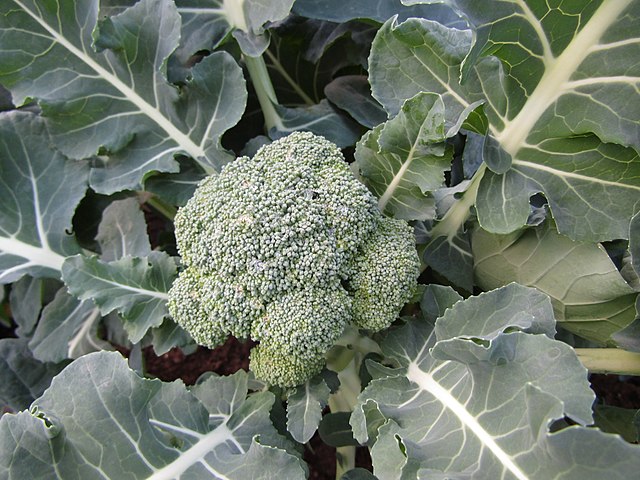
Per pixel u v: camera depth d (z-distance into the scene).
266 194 0.25
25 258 0.30
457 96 0.25
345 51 0.36
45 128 0.30
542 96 0.24
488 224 0.25
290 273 0.25
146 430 0.22
